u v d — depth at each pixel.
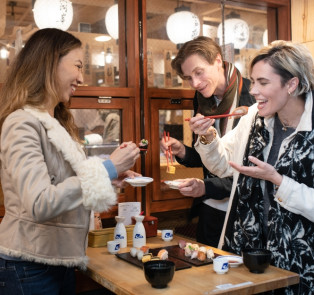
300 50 1.78
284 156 1.82
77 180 1.39
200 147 2.23
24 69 1.60
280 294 1.84
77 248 1.65
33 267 1.55
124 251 2.16
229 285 1.62
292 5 3.08
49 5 2.35
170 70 2.76
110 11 2.60
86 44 2.54
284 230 1.80
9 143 1.42
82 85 2.51
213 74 2.41
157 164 2.71
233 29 2.96
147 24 2.66
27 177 1.36
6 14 2.34
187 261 1.92
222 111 2.46
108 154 2.60
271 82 1.77
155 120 2.71
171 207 2.76
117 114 2.63
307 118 1.79
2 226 1.57
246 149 2.04
